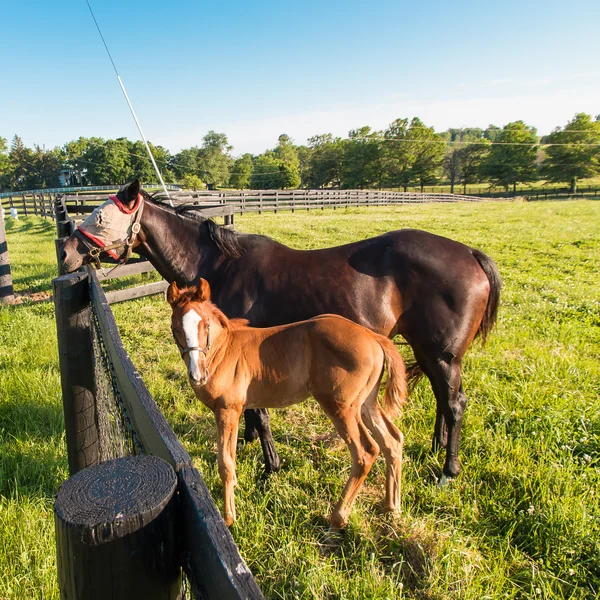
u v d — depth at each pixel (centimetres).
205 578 82
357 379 285
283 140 10581
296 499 314
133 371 157
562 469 313
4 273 797
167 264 386
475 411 406
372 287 349
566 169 6038
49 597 217
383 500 318
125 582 91
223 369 296
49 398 418
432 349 347
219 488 327
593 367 469
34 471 317
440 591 237
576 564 247
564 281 853
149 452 123
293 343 298
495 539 271
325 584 238
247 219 1869
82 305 285
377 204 3000
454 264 345
